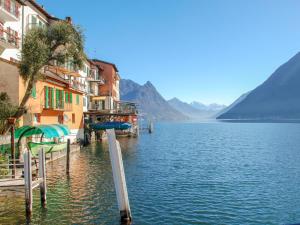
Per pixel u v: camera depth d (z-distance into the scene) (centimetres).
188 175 3241
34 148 3234
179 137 10075
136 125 9112
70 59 3195
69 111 5197
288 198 2342
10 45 3728
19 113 2911
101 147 5509
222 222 1841
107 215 1902
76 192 2394
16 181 2014
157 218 1891
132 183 2827
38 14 4853
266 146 6844
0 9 3597
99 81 7788
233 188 2658
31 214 1867
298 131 14500
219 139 9238
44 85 4134
